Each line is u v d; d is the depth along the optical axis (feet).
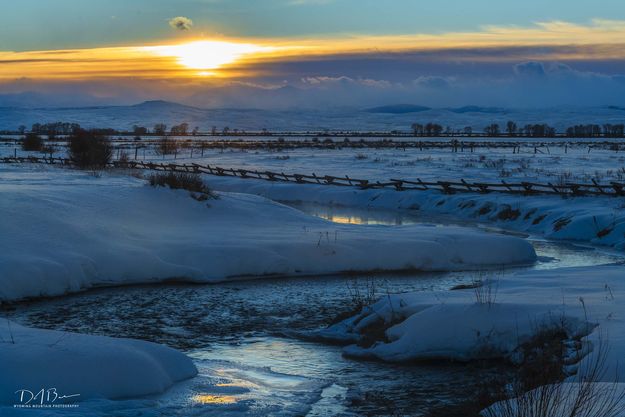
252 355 37.40
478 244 67.05
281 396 30.22
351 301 50.06
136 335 41.27
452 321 35.86
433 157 210.38
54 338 31.12
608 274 47.47
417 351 35.53
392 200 117.60
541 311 35.76
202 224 71.61
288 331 42.01
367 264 62.18
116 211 68.64
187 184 79.56
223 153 252.01
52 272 51.93
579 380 26.61
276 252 61.21
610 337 30.81
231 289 54.29
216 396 29.60
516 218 94.73
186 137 618.85
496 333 35.01
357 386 32.12
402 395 30.83
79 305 48.52
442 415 28.14
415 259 63.21
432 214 106.22
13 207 61.26
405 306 39.81
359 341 38.78
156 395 29.09
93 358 28.94
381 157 213.25
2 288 49.08
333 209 113.19
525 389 27.37
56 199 67.15
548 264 65.41
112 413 25.76
